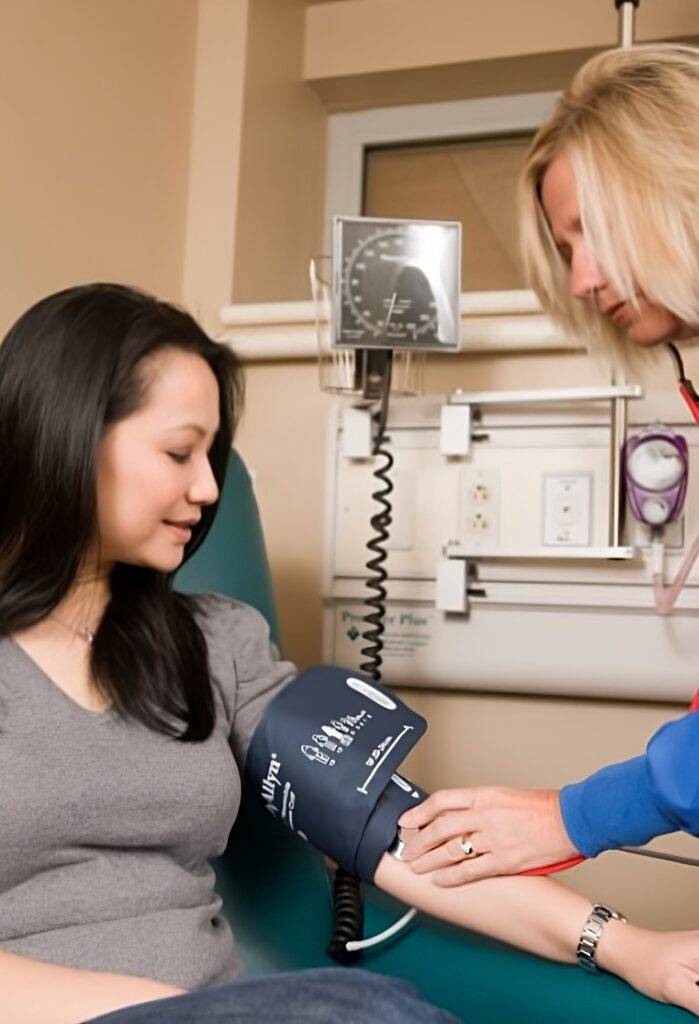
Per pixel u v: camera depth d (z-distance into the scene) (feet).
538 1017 3.52
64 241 5.82
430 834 3.74
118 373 3.38
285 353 6.50
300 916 4.26
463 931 4.11
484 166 8.07
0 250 5.32
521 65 7.61
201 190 7.10
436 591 5.74
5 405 3.41
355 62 7.84
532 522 5.69
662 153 3.68
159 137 6.75
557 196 4.07
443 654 5.79
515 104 7.93
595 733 5.82
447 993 3.74
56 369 3.35
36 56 5.60
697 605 5.41
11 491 3.41
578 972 3.68
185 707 3.60
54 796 3.23
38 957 3.15
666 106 3.75
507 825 3.67
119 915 3.29
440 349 5.28
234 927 3.99
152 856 3.43
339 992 2.35
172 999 2.38
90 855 3.32
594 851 3.54
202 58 7.22
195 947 3.33
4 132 5.35
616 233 3.79
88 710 3.43
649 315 4.03
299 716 3.93
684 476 5.21
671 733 3.38
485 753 5.94
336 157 8.25
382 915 4.27
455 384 6.28
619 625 5.54
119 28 6.33
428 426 5.88
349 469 5.99
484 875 3.72
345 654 5.94
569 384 6.10
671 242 3.67
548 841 3.62
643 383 5.34
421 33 7.71
